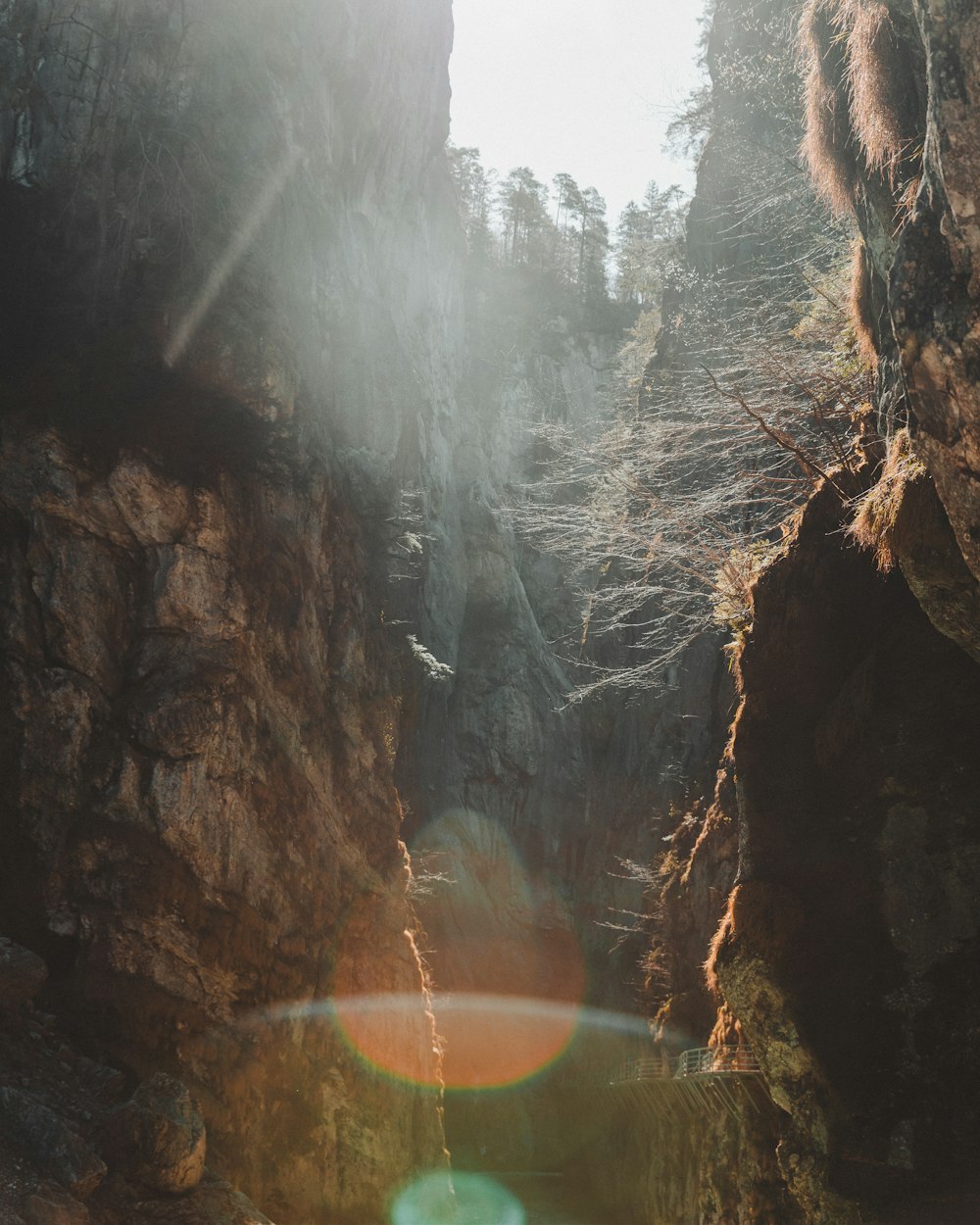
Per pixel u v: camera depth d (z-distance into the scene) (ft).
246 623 91.97
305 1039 88.94
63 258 104.22
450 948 186.29
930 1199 56.44
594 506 115.65
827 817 68.33
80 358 94.99
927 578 52.39
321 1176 85.20
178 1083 60.54
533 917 198.80
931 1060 59.72
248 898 86.94
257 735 90.99
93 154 108.17
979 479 40.06
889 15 43.98
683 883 116.98
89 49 108.99
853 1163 58.75
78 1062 68.95
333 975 94.79
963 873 62.80
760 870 68.18
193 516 90.63
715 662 147.84
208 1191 60.13
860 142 51.75
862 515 57.31
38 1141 53.93
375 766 110.22
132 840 81.97
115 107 105.19
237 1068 81.82
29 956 70.90
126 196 107.55
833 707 70.69
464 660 219.00
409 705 157.48
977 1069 58.54
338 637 110.52
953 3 34.12
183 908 82.43
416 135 204.23
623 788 188.65
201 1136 59.26
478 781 208.74
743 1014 65.10
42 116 110.22
